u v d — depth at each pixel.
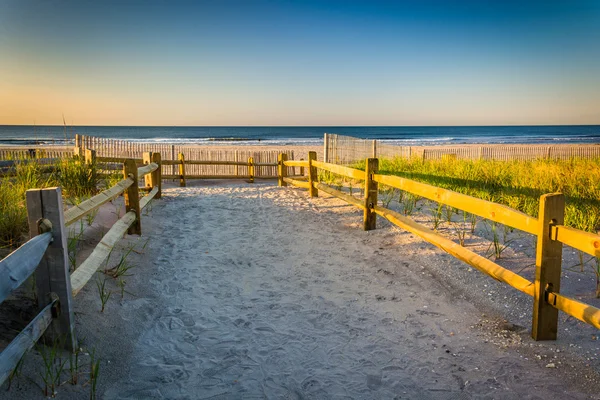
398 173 10.14
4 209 4.73
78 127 184.75
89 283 4.08
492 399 2.67
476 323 3.66
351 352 3.30
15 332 2.93
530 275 4.38
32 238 2.59
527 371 2.92
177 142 57.19
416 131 134.00
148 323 3.71
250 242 6.28
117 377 2.87
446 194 4.45
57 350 2.90
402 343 3.41
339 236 6.48
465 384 2.84
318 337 3.54
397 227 6.56
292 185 11.77
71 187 7.04
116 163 11.18
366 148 17.27
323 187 8.69
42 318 2.67
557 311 3.21
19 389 2.50
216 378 2.95
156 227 6.82
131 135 100.25
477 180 8.68
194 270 5.07
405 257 5.34
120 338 3.36
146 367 3.04
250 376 2.98
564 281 4.16
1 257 3.92
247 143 53.94
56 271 2.79
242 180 14.28
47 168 7.60
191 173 15.38
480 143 55.81
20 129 130.75
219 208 8.65
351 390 2.83
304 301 4.27
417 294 4.33
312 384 2.90
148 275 4.76
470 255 4.04
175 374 2.97
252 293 4.47
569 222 5.67
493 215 3.68
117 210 6.73
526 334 3.38
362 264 5.27
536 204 6.63
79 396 2.60
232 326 3.72
